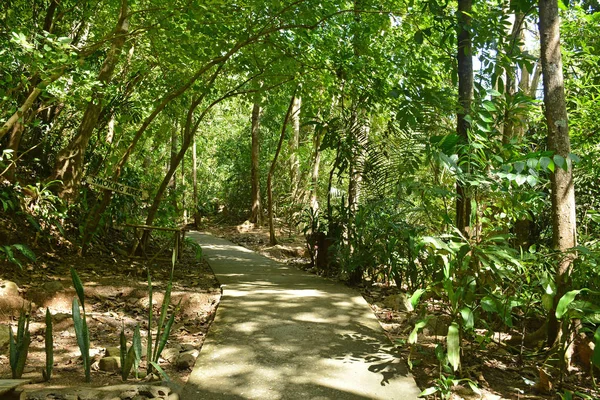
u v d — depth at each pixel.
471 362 3.82
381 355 3.74
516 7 5.11
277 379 3.24
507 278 4.09
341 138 7.51
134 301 5.26
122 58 9.49
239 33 7.40
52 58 4.46
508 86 6.73
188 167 25.58
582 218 5.77
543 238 5.90
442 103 4.84
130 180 8.86
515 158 3.62
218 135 23.80
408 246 5.36
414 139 5.35
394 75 8.12
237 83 12.05
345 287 6.18
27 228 6.25
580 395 3.15
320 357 3.64
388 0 7.84
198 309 5.32
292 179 19.05
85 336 3.10
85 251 6.77
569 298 3.07
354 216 6.77
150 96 10.09
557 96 3.95
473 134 4.12
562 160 3.33
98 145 9.52
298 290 5.84
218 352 3.66
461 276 3.67
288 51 8.01
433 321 4.54
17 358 2.94
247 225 18.19
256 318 4.50
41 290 4.80
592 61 6.47
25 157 7.82
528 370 3.73
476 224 4.18
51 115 8.45
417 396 3.10
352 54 7.75
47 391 2.77
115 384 3.07
